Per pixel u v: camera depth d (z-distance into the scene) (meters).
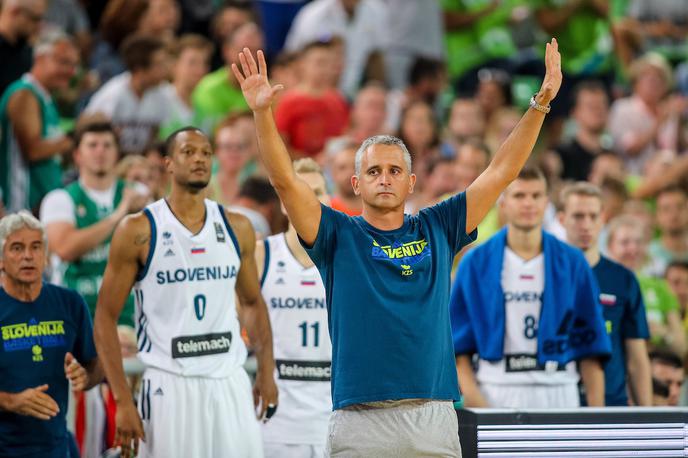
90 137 24.61
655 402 23.34
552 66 15.21
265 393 18.77
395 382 14.20
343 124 34.78
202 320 18.06
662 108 39.44
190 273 18.02
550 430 16.62
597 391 20.53
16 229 17.86
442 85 38.72
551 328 20.20
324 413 19.66
